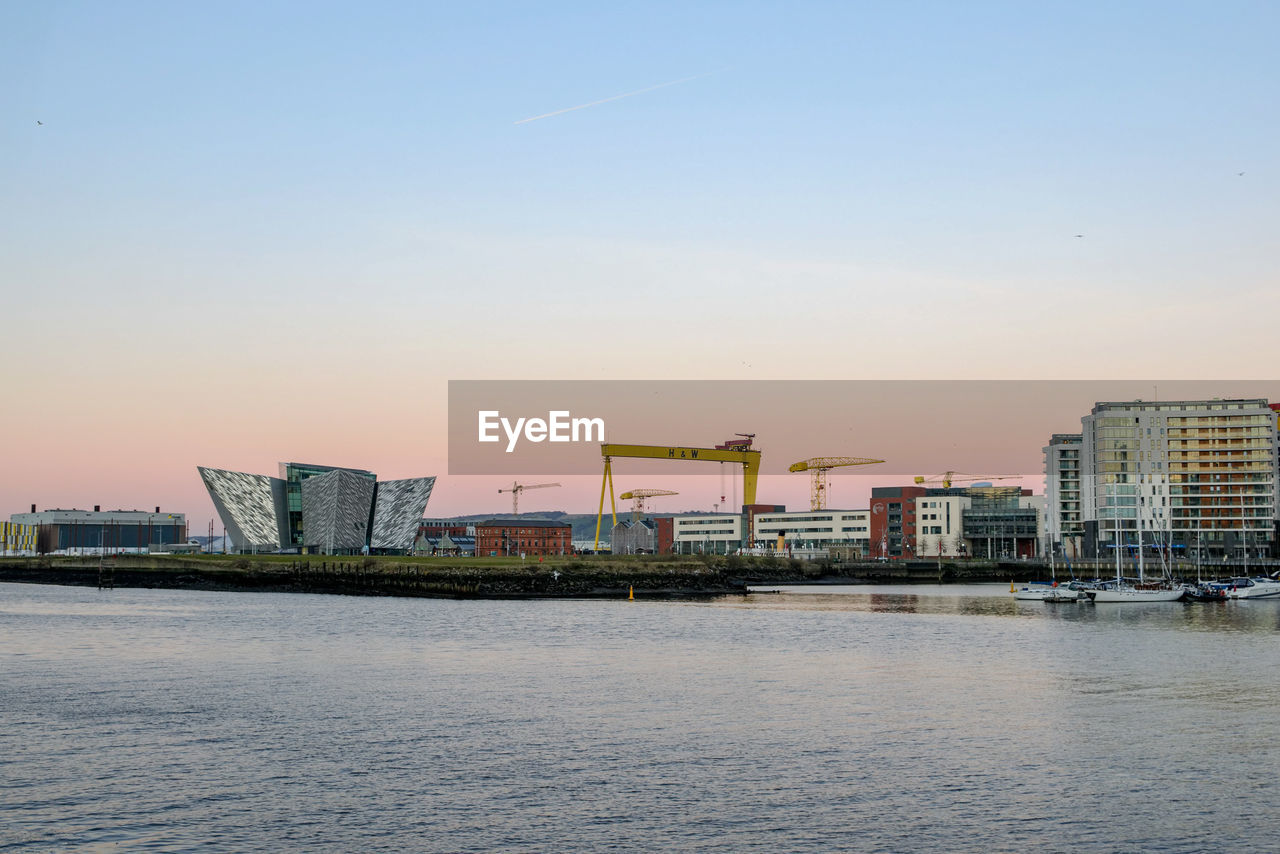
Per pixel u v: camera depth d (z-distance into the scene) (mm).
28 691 72688
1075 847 39812
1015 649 100062
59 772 49562
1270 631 119000
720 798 45781
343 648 99938
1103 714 64625
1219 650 99062
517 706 67312
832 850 39469
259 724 61031
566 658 92500
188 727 60062
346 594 199625
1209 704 68188
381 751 54219
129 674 81250
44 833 40750
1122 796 46125
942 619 137500
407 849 39375
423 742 56344
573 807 44500
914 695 71875
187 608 155500
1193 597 179875
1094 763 51812
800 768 50844
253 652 96250
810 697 71000
